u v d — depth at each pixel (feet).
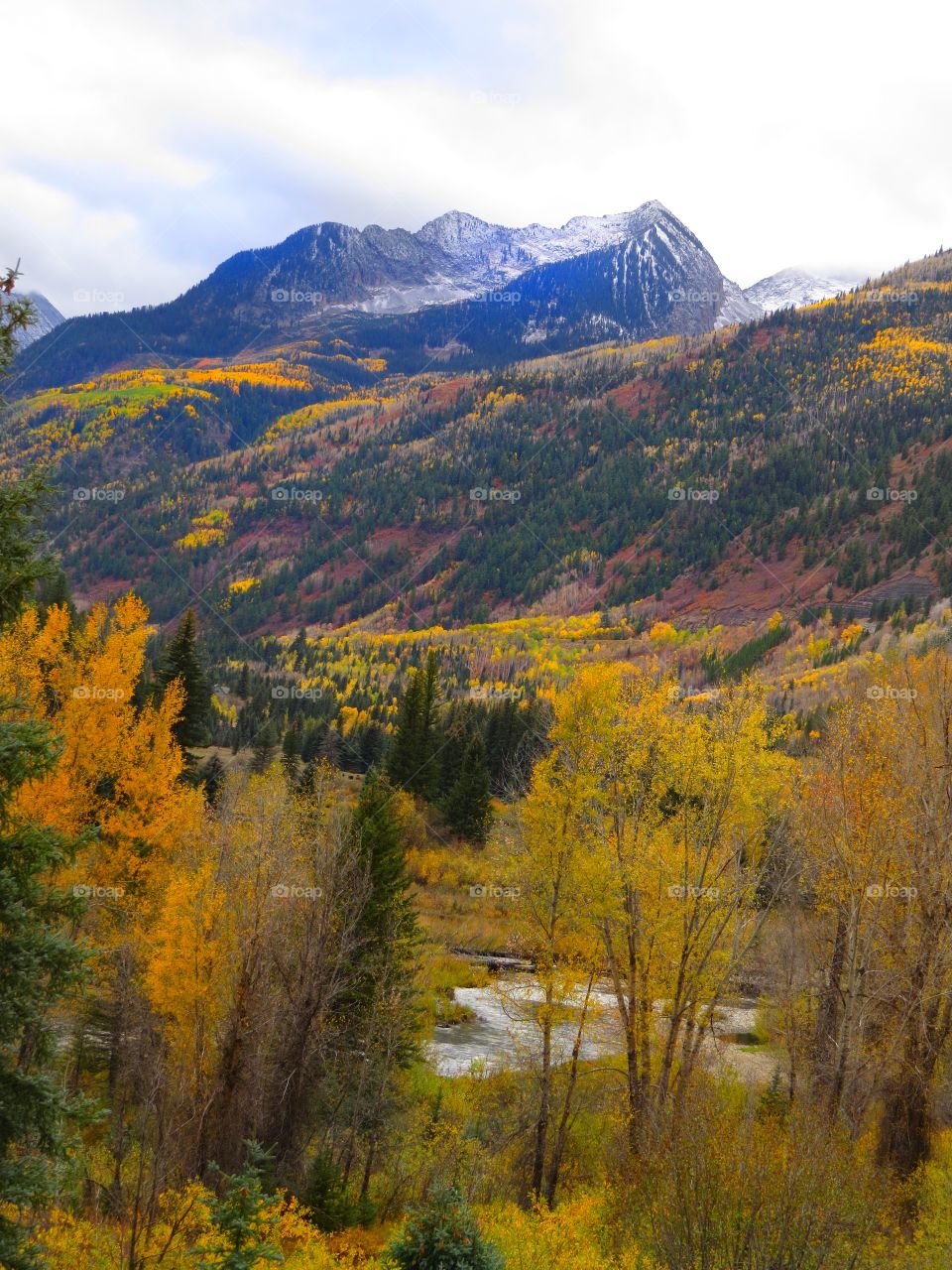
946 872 80.84
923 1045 81.00
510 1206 72.23
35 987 38.06
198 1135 70.79
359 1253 66.03
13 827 39.58
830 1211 56.03
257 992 75.61
